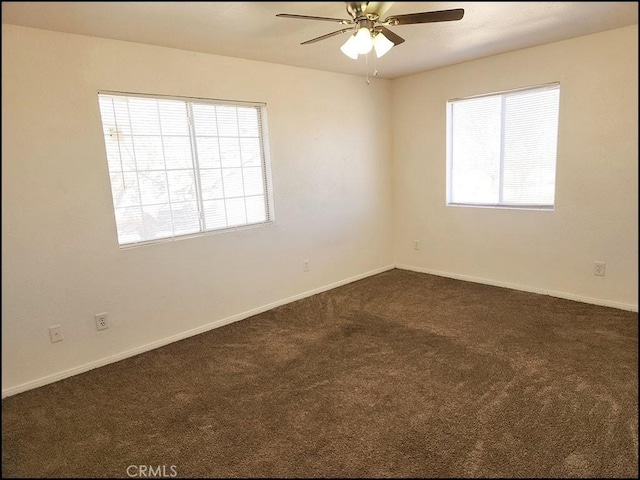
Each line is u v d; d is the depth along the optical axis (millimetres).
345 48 2279
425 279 4609
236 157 3549
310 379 2549
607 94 3236
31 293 2539
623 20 2854
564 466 1737
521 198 3955
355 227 4617
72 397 2451
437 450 1870
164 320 3166
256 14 2338
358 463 1814
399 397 2303
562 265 3711
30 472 1839
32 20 2293
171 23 2449
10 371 2498
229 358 2893
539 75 3566
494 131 4039
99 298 2822
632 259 3305
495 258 4199
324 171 4203
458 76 4148
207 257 3383
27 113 2439
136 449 1971
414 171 4758
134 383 2594
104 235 2811
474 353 2781
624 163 3236
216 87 3289
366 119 4562
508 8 2502
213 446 1970
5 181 2395
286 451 1912
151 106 3012
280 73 3709
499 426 2014
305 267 4152
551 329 3100
